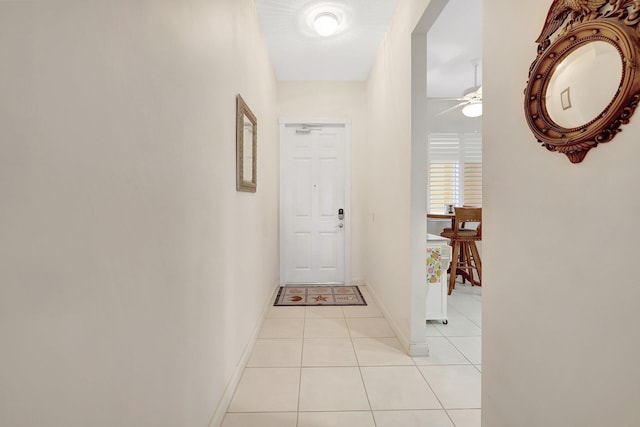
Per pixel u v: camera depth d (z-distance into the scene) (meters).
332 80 4.29
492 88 1.29
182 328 1.24
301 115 4.29
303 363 2.33
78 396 0.70
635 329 0.74
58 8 0.65
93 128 0.74
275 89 4.12
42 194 0.61
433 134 5.04
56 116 0.64
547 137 0.97
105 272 0.79
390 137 2.99
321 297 3.88
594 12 0.84
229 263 1.90
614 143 0.79
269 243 3.58
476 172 5.05
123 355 0.86
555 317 0.98
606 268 0.81
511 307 1.19
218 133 1.69
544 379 1.03
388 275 3.10
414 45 2.36
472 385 2.06
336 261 4.44
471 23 3.10
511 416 1.19
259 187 2.93
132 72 0.90
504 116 1.22
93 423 0.74
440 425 1.69
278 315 3.30
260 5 2.69
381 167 3.38
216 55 1.66
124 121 0.86
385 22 2.95
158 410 1.05
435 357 2.43
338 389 2.01
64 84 0.66
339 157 4.38
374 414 1.78
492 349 1.32
